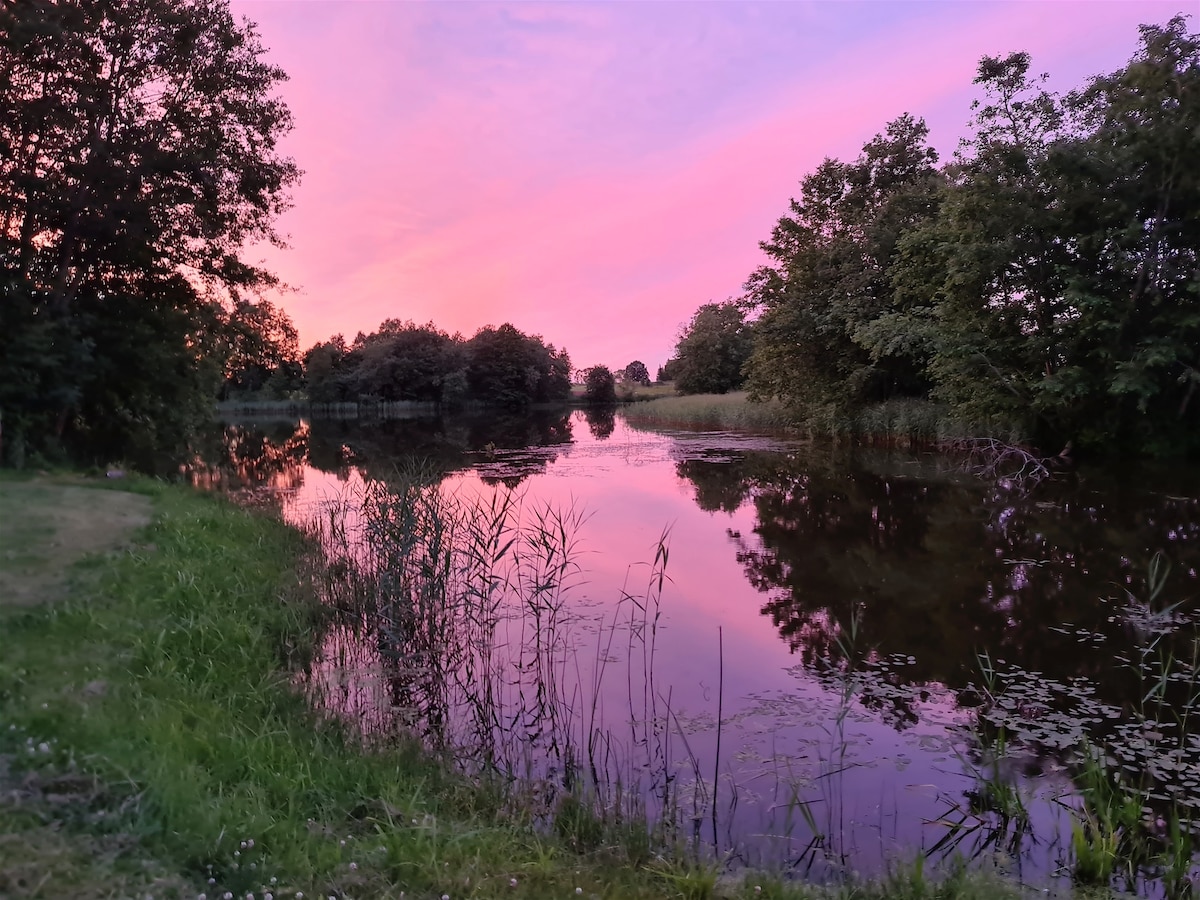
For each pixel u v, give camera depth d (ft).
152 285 58.59
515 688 19.90
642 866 11.36
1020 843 12.71
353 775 12.96
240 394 263.29
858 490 52.60
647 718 17.93
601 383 293.64
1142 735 16.44
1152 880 11.62
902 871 11.23
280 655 19.98
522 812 13.05
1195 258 55.11
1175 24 53.62
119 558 22.93
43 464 45.70
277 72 60.54
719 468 67.15
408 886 9.18
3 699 12.53
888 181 88.33
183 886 8.25
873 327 73.20
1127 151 54.44
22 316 47.83
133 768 10.48
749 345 205.87
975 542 35.78
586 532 39.17
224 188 58.54
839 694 19.12
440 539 25.91
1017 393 61.52
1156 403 60.08
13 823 8.73
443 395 263.08
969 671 20.39
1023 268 60.44
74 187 52.75
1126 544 34.42
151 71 55.06
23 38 46.80
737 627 24.43
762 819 13.51
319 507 44.73
